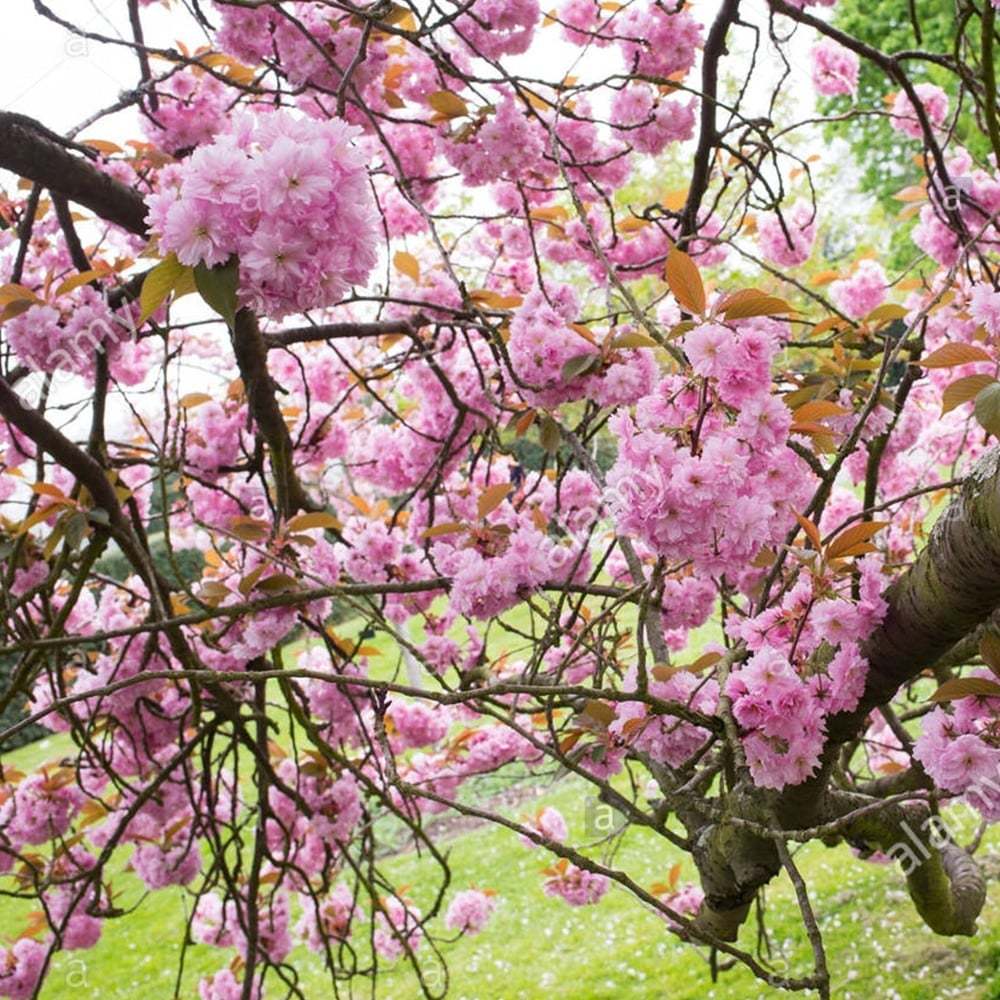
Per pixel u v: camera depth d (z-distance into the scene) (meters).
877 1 16.75
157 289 1.31
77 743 3.11
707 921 2.51
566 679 3.53
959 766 1.60
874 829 2.50
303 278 1.21
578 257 3.84
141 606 3.81
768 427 1.46
